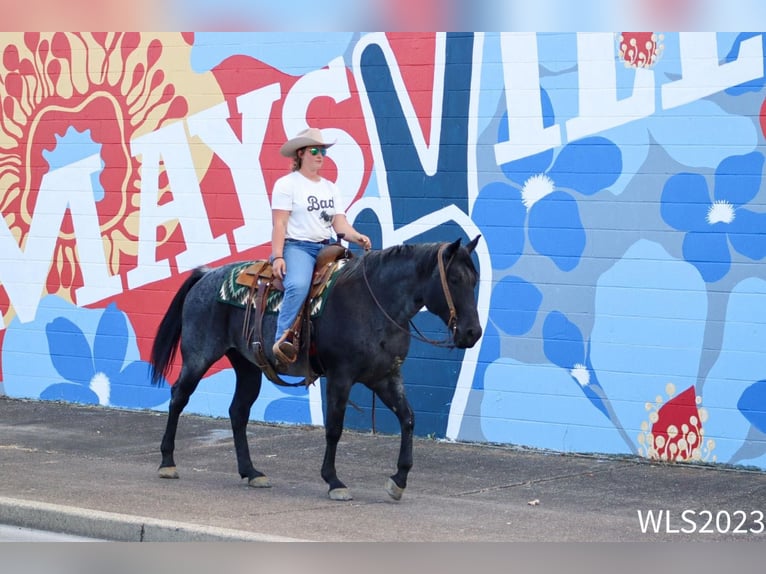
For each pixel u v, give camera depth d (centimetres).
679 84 1030
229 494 882
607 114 1059
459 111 1123
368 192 1167
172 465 948
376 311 848
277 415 1211
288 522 784
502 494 910
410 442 870
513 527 793
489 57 1109
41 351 1334
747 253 1006
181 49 1256
